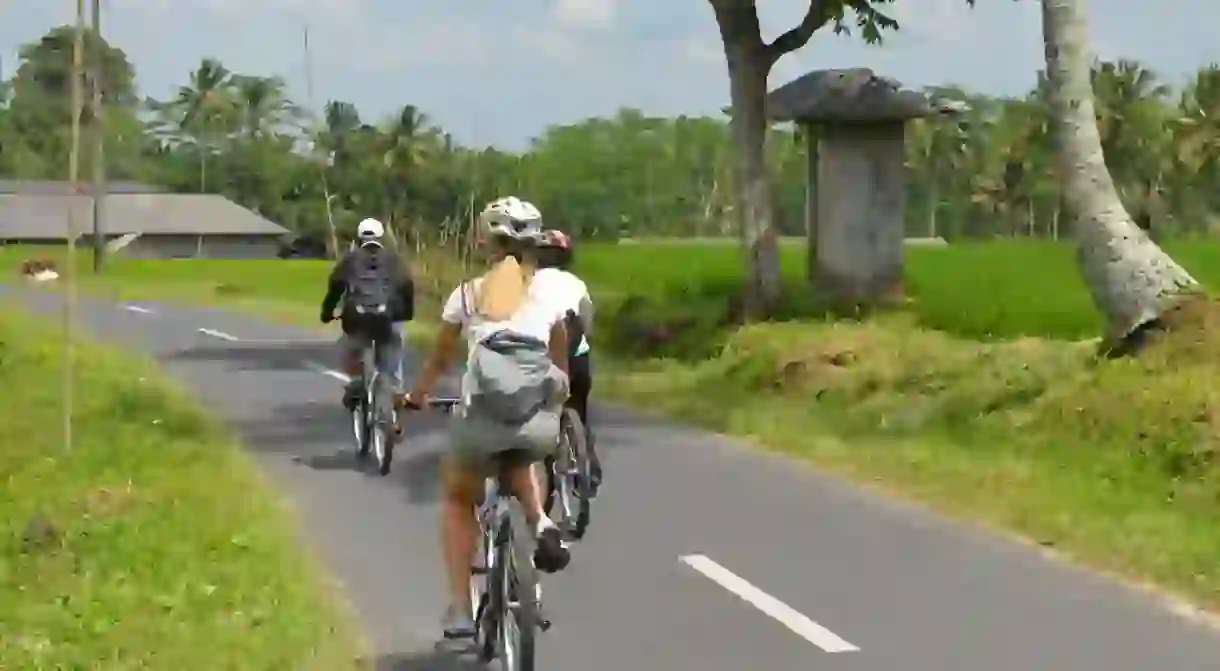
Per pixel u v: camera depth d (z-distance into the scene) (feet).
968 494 34.83
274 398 54.49
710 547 29.86
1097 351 46.09
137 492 33.14
